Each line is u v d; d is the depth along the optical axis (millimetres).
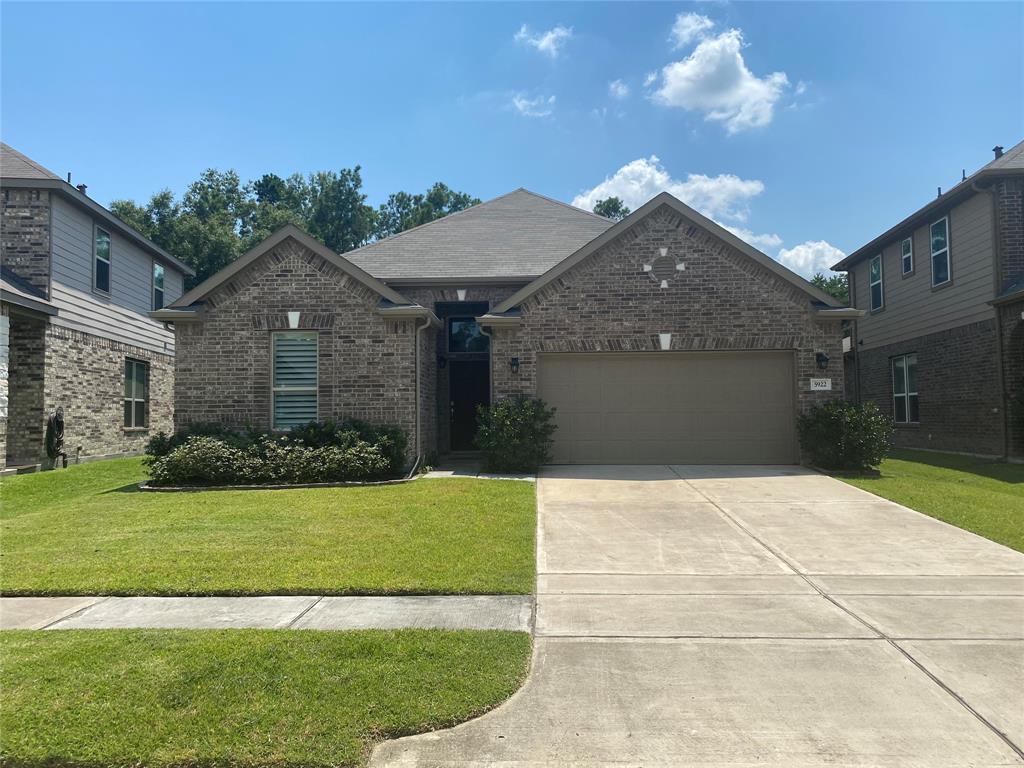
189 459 11492
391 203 57375
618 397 13734
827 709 3889
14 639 4844
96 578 6293
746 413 13625
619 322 13602
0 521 8992
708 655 4656
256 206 50312
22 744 3436
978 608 5609
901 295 19391
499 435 12711
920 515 9078
